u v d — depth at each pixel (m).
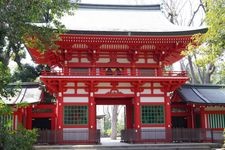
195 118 35.97
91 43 32.03
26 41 22.33
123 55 33.75
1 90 19.69
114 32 30.89
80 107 31.95
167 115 32.50
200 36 23.80
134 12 39.50
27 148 18.64
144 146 29.03
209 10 22.25
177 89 36.84
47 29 21.78
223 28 21.28
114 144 30.77
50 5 20.83
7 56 26.91
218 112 35.06
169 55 34.72
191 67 51.41
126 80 31.77
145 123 32.22
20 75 43.69
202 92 37.28
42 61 37.44
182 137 32.22
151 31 31.19
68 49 32.28
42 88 36.78
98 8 39.12
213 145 30.69
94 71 32.69
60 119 31.34
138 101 32.41
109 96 32.53
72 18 36.56
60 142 30.58
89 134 31.03
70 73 32.31
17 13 18.95
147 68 33.59
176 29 32.81
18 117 31.94
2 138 17.39
